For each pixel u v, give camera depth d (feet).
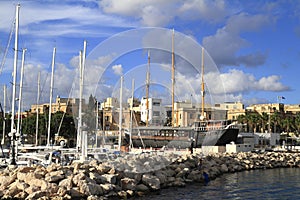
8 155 134.92
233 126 226.58
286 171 177.27
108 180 97.76
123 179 101.65
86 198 87.04
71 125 287.48
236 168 175.73
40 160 122.11
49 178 89.61
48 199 81.76
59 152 140.36
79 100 135.74
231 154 197.88
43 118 283.38
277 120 415.23
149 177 108.99
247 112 453.58
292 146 301.43
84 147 124.98
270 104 495.41
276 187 122.83
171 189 112.68
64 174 93.50
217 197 103.30
